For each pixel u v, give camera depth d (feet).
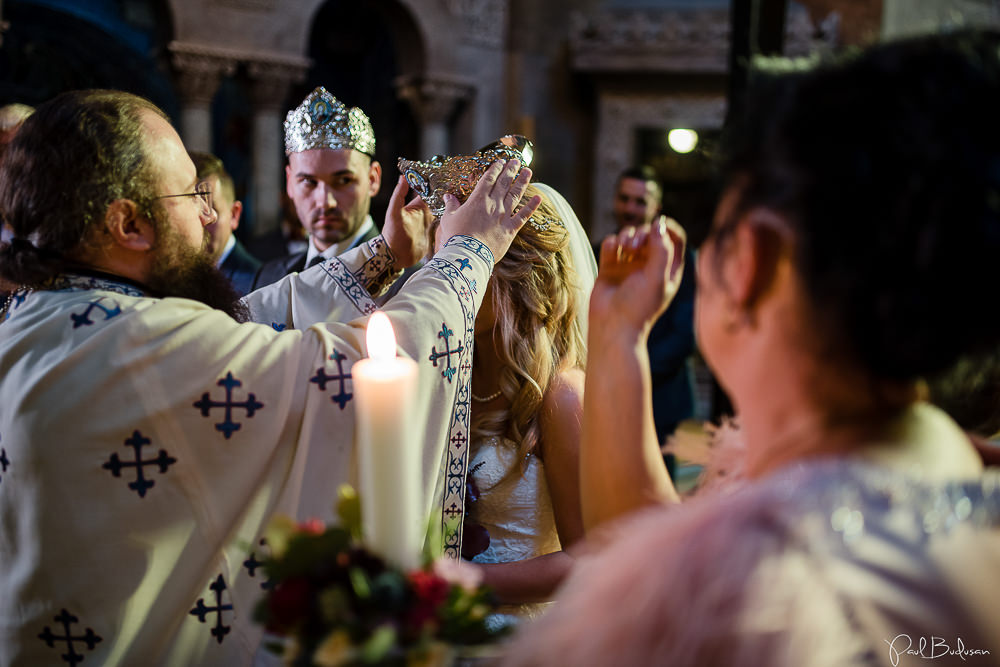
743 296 2.15
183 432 3.81
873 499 1.87
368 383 2.27
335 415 4.00
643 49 33.40
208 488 3.87
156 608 3.84
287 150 9.57
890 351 1.97
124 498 3.76
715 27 32.99
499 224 4.84
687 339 12.11
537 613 5.16
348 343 4.18
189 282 4.37
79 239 4.07
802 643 1.72
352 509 2.53
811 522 1.83
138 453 3.77
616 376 3.12
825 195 1.94
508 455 5.42
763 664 1.70
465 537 5.18
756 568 1.78
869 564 1.81
